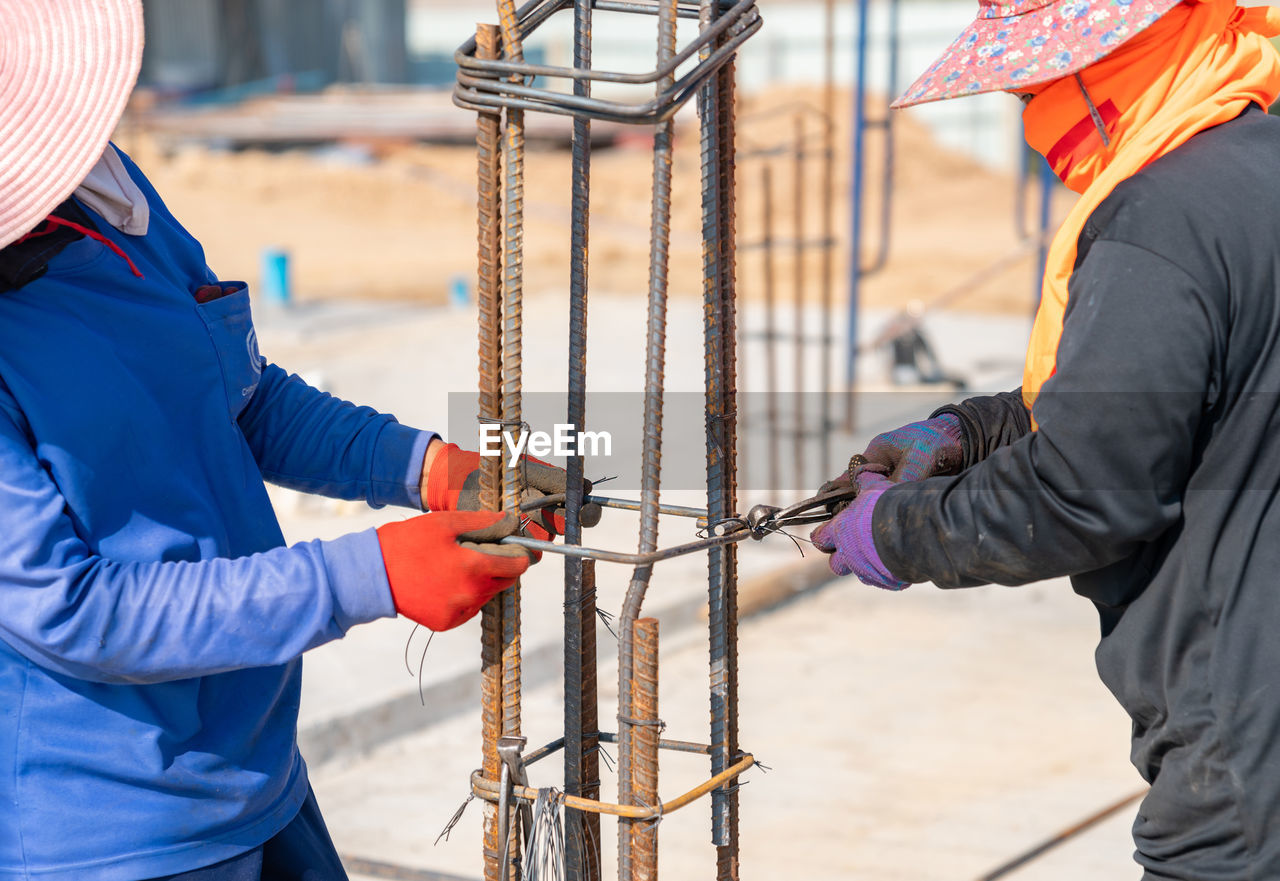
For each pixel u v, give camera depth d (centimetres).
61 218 171
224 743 180
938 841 377
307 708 433
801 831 384
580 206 166
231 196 2147
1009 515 165
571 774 182
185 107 2753
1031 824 386
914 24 3189
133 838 172
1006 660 515
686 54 156
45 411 164
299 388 216
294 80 3119
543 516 191
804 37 3291
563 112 161
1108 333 157
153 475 173
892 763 428
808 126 2369
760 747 441
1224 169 161
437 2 4397
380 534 169
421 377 932
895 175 2295
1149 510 160
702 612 544
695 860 365
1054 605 575
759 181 2111
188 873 177
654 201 160
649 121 158
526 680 485
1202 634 167
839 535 185
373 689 450
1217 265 156
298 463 212
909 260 1708
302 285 1516
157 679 166
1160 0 162
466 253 1798
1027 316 1292
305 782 205
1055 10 169
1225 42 169
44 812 169
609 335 1085
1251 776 164
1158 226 158
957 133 2966
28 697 168
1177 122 165
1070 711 467
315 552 166
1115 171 166
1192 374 155
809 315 1263
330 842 211
